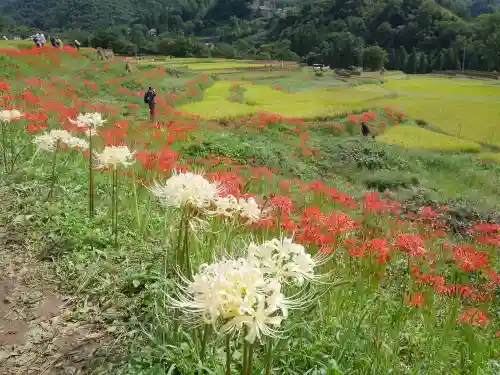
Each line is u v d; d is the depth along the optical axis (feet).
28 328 14.78
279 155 58.44
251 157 54.39
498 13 381.81
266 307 8.72
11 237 20.15
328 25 490.90
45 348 13.94
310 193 33.60
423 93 158.71
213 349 12.60
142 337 14.08
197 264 16.10
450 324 15.88
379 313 15.56
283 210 18.25
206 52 345.31
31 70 93.40
